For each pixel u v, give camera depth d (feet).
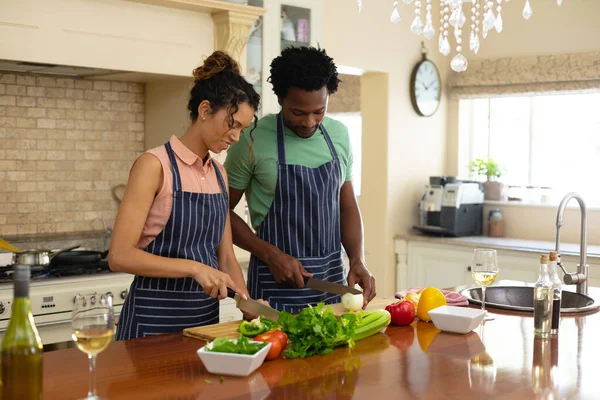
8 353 4.64
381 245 18.35
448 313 7.43
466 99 19.42
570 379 5.95
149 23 12.31
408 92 18.49
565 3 17.25
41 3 11.10
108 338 5.15
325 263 8.90
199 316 7.66
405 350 6.73
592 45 16.89
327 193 8.85
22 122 13.26
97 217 14.33
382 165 18.19
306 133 8.71
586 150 17.83
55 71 12.90
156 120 14.46
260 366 6.14
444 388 5.65
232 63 7.48
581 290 9.42
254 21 13.66
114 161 14.49
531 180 18.78
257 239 8.65
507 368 6.22
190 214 7.54
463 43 19.11
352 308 7.91
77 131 13.94
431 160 19.27
